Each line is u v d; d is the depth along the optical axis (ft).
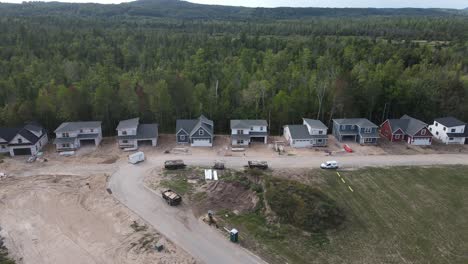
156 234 129.08
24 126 215.51
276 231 133.59
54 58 351.25
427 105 264.72
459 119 262.67
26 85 273.95
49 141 226.38
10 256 119.14
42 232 131.34
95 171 180.65
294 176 179.01
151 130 223.71
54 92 240.53
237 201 152.46
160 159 197.88
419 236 134.21
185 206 147.54
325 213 139.74
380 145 225.76
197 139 218.79
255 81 272.72
